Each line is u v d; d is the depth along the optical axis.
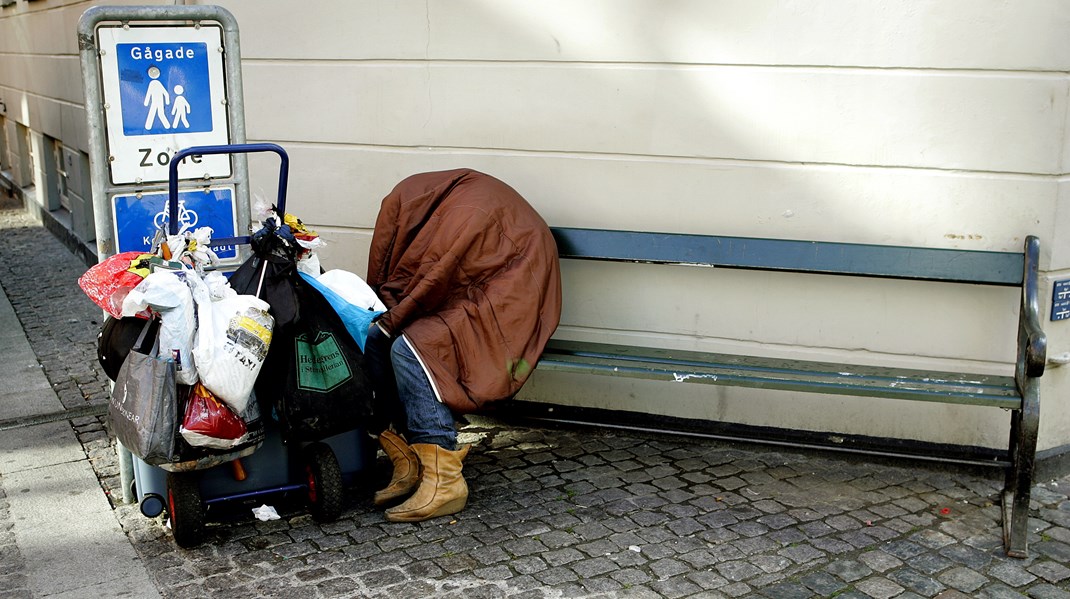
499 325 4.15
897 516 4.19
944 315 4.61
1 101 13.04
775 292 4.80
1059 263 4.44
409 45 5.12
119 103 3.92
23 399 5.59
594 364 4.45
